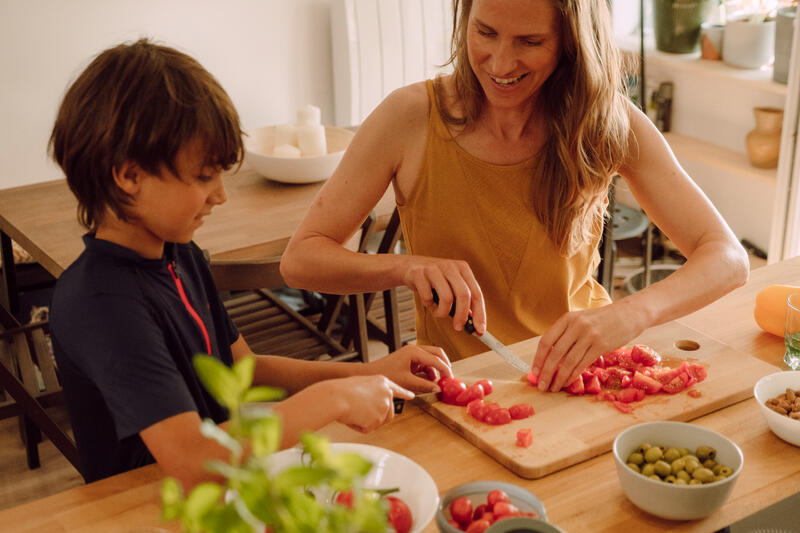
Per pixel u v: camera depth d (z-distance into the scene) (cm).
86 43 326
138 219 104
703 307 153
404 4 362
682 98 358
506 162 153
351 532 56
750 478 109
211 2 346
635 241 376
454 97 154
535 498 94
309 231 157
